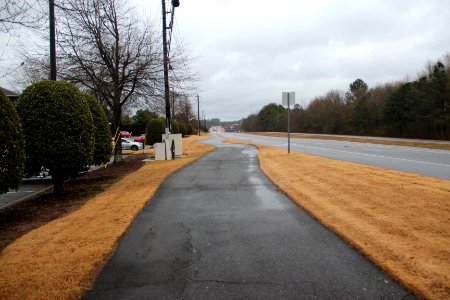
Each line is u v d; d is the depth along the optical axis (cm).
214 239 602
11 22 606
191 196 971
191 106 9531
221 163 1808
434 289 390
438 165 1592
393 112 6169
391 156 2136
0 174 771
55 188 1168
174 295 409
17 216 870
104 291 424
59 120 1056
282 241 579
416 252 488
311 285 421
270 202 866
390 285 414
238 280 441
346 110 8394
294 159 1859
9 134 795
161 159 2186
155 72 1992
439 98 5256
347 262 483
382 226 607
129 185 1200
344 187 969
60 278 453
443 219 628
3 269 487
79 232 648
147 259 522
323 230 629
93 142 1167
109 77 1992
